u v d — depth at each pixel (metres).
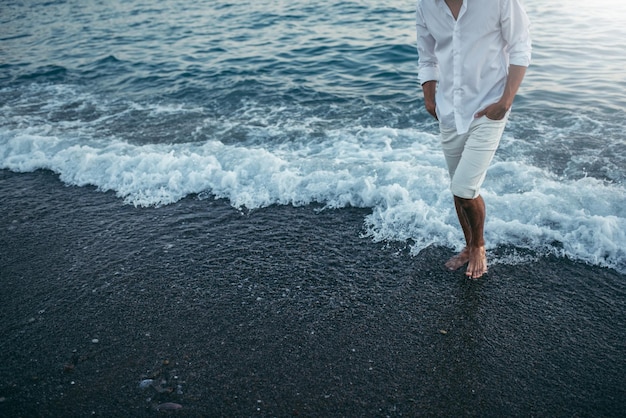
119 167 4.81
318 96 6.84
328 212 4.06
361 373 2.54
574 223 3.53
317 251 3.57
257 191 4.36
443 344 2.71
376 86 7.13
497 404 2.33
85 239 3.84
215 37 10.62
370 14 11.65
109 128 5.99
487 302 3.00
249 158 4.70
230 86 7.43
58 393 2.47
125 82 7.98
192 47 9.93
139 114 6.48
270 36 10.40
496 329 2.80
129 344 2.78
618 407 2.29
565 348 2.64
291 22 11.46
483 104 2.69
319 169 4.52
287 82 7.50
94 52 9.98
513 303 2.98
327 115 6.12
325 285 3.21
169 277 3.35
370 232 3.75
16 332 2.90
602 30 8.84
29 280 3.39
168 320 2.96
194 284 3.27
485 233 3.56
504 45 2.64
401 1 12.69
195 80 7.84
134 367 2.62
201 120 6.16
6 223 4.13
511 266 3.29
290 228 3.87
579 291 3.04
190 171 4.64
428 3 2.61
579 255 3.32
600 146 4.70
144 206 4.28
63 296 3.21
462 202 2.93
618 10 10.13
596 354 2.59
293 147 5.21
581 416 2.25
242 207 4.20
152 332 2.87
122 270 3.45
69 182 4.77
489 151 2.76
